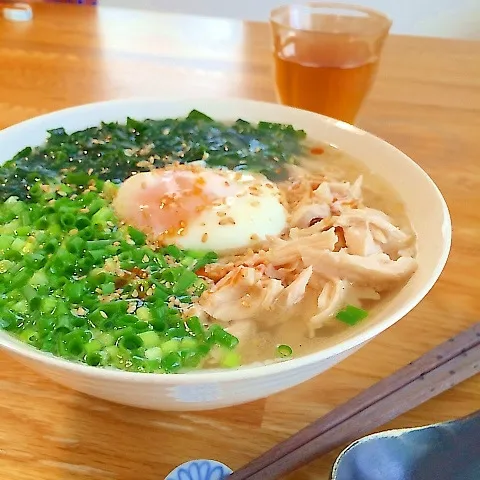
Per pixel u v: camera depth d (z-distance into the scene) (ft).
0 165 0.95
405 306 0.62
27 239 0.80
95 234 0.81
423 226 0.80
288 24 1.34
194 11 2.97
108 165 1.00
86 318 0.68
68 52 1.60
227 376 0.52
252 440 0.65
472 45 1.77
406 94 1.45
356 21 1.34
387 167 0.93
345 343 0.56
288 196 0.94
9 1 1.92
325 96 1.20
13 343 0.57
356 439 0.63
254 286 0.73
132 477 0.61
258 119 1.09
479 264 0.91
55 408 0.68
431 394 0.68
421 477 0.59
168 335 0.67
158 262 0.78
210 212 0.86
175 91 1.43
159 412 0.67
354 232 0.79
